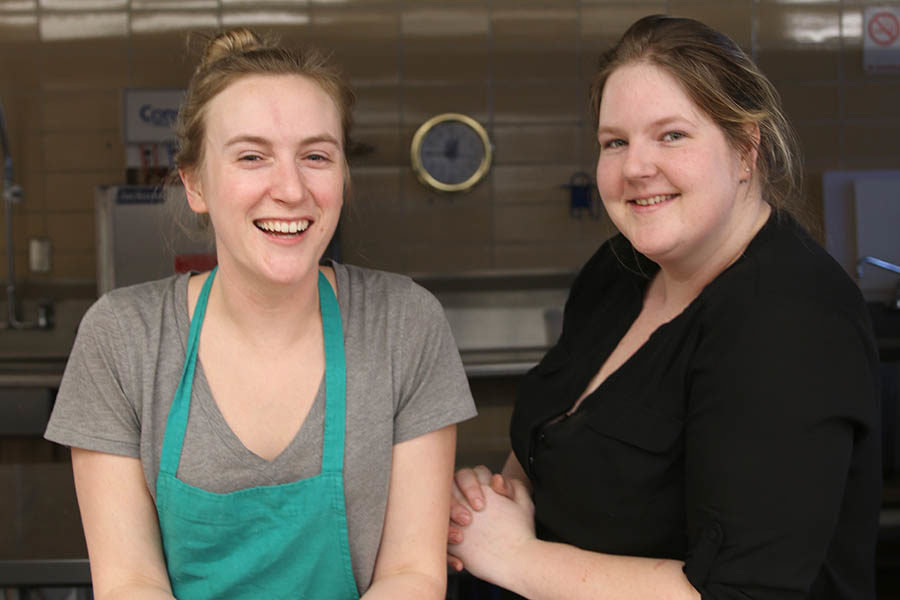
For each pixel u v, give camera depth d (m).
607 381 1.20
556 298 4.39
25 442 3.42
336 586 1.12
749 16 4.48
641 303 1.30
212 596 1.12
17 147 4.39
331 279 1.20
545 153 4.47
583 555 1.15
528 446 1.32
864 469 1.05
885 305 3.76
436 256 4.46
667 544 1.14
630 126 1.08
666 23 1.11
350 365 1.12
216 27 4.42
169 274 3.48
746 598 0.97
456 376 1.20
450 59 4.44
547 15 4.45
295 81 1.06
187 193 1.15
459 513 1.25
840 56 4.48
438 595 1.12
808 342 0.98
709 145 1.06
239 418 1.12
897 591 2.92
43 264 4.37
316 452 1.10
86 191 4.41
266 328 1.11
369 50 4.43
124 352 1.11
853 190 3.88
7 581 1.37
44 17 4.39
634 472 1.13
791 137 1.16
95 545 1.11
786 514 0.95
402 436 1.16
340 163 1.10
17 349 4.26
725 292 1.08
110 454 1.11
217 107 1.06
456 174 4.39
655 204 1.10
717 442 1.00
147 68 4.42
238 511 1.07
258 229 1.06
